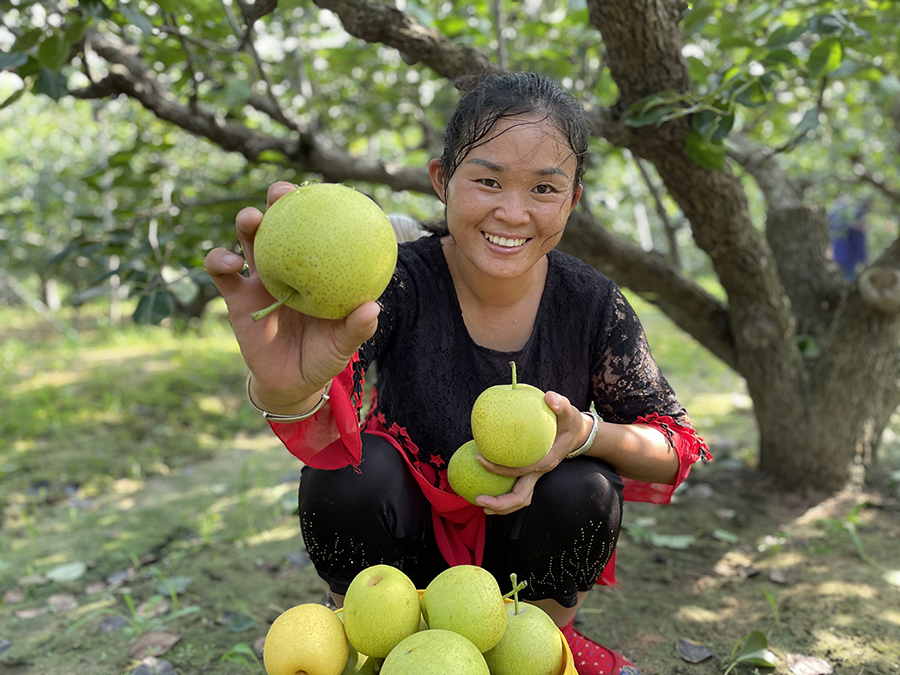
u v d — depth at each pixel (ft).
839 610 6.88
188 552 8.71
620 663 5.40
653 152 8.02
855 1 8.57
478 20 12.17
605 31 7.23
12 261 29.12
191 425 13.93
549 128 4.44
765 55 7.52
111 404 14.48
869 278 9.20
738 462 11.07
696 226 8.76
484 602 3.98
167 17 9.21
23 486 10.97
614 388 5.52
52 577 8.02
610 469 5.30
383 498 4.85
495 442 4.36
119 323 27.07
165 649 6.59
